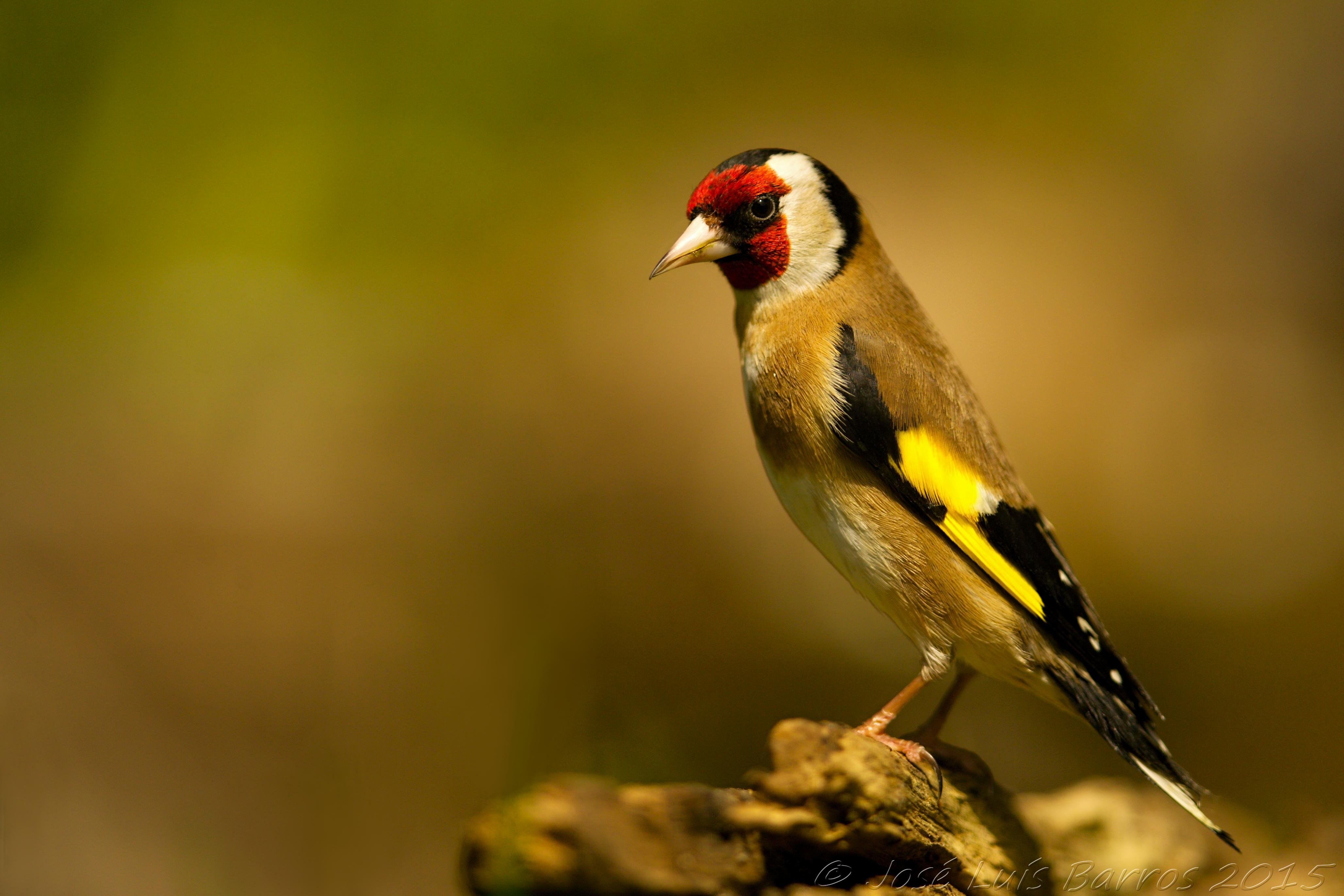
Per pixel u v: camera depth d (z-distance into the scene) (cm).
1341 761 983
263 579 1041
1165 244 1472
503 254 1380
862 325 604
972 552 570
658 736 996
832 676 1030
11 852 849
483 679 1016
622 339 1218
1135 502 1170
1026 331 1225
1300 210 1530
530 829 424
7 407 1170
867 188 1390
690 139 1500
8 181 1327
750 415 620
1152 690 1057
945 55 1638
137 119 1372
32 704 911
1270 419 1252
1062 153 1555
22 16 1338
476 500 1118
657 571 1066
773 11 1579
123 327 1284
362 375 1243
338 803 930
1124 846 641
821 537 595
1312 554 1145
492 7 1464
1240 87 1642
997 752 993
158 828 888
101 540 1038
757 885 462
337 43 1440
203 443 1159
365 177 1427
